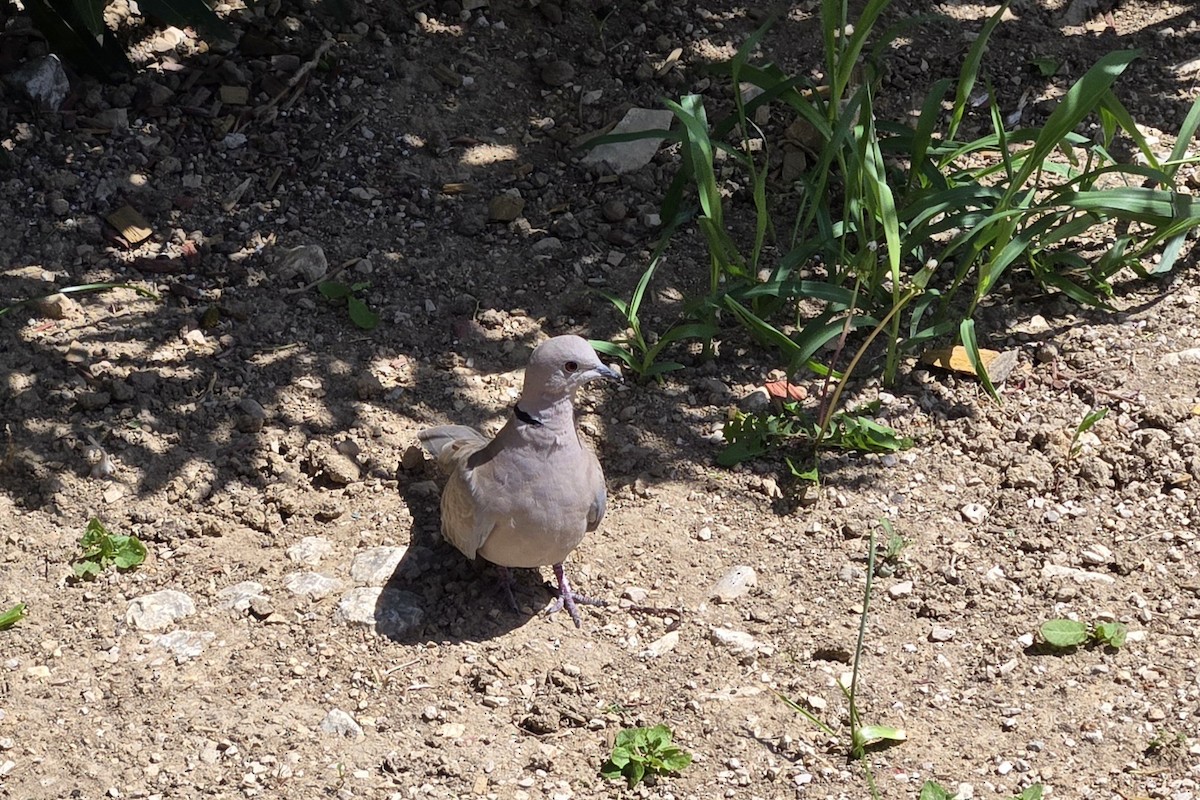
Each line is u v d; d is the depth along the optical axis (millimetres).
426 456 2244
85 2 2357
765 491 2234
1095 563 2176
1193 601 2146
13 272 2342
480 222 2422
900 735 2072
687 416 2287
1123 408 2270
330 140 2463
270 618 2148
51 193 2398
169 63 2498
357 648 2135
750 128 2496
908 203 2354
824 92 2516
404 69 2518
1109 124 2361
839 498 2223
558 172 2467
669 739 2072
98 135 2439
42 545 2188
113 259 2367
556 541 2111
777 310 2359
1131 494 2221
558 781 2061
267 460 2246
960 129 2504
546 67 2539
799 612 2154
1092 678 2105
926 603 2154
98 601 2160
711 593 2170
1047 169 2393
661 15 2590
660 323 2350
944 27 2592
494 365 2322
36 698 2100
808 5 2604
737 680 2115
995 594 2162
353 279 2373
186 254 2375
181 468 2236
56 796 2049
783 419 2271
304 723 2090
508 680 2117
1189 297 2350
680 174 2383
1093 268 2371
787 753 2070
